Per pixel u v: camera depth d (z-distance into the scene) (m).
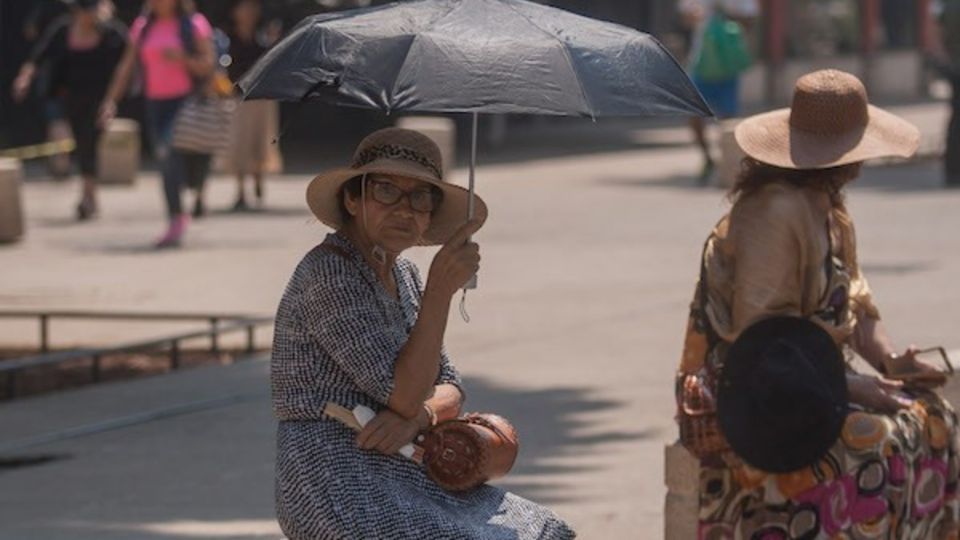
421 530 11.38
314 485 11.38
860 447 11.47
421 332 11.44
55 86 42.25
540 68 11.27
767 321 11.38
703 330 11.84
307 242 37.28
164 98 36.78
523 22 11.56
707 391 11.72
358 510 11.31
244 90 11.49
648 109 11.48
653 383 23.42
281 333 11.69
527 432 20.84
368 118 60.38
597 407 22.08
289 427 11.62
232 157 43.31
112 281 32.41
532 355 25.30
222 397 23.36
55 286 31.89
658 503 17.81
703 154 49.12
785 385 11.29
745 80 85.75
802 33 89.31
